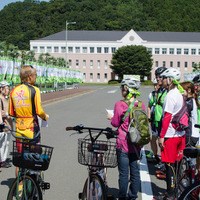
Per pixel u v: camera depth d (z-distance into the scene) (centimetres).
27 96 426
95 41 10762
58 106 1995
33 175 368
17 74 2072
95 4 19012
